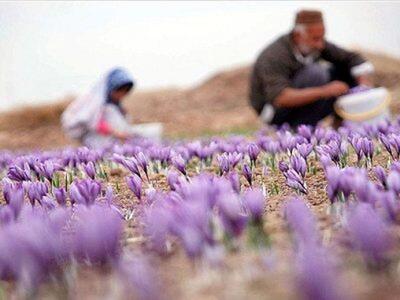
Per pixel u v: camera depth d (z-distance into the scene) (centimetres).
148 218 630
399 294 468
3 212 673
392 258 527
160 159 1218
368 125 1324
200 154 1217
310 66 2088
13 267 503
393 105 3494
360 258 532
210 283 526
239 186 756
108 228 522
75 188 766
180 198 666
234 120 5012
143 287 423
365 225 490
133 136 2159
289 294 481
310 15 1980
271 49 2080
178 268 574
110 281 531
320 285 366
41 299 527
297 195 909
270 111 2198
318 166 1152
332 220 692
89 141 2212
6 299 545
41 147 4394
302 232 535
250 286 509
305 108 2122
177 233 562
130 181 834
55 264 525
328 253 527
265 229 679
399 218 652
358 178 630
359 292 479
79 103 2228
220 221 602
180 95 6856
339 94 1936
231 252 596
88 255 532
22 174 1031
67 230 723
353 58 2128
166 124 5422
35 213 663
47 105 5797
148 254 620
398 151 1036
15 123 5484
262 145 1214
